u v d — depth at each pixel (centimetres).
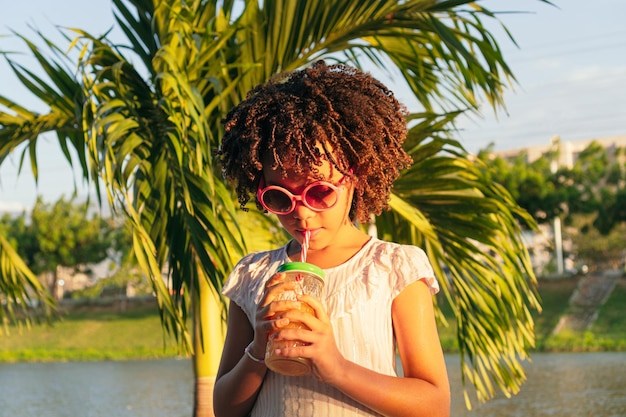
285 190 164
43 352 3781
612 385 1769
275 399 168
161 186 433
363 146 169
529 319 494
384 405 157
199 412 507
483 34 504
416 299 169
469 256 502
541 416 1262
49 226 4569
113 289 5119
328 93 171
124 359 3659
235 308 189
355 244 176
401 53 545
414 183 500
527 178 3728
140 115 462
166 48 445
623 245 4953
